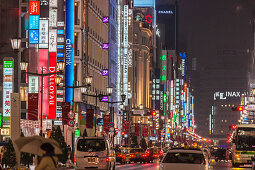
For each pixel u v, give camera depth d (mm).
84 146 39562
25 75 76250
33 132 70625
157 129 193500
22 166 47750
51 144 15609
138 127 135750
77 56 89438
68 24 85250
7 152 42844
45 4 77250
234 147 59812
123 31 148125
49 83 76688
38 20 77062
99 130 106000
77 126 87062
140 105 179250
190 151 25078
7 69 68000
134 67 192250
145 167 57250
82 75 90250
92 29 102500
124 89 147375
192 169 23250
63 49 81375
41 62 77000
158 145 157875
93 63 103062
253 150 59125
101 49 111875
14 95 57656
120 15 142250
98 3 108875
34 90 75938
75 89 86812
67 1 85125
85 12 92438
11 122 57625
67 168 51719
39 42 76875
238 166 61719
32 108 56594
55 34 78562
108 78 118688
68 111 62250
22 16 77562
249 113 156875
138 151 71812
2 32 73688
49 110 76438
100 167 39250
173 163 23703
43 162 15297
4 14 74625
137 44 195125
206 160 24719
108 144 40281
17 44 34844
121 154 67500
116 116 130125
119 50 139125
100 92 109562
